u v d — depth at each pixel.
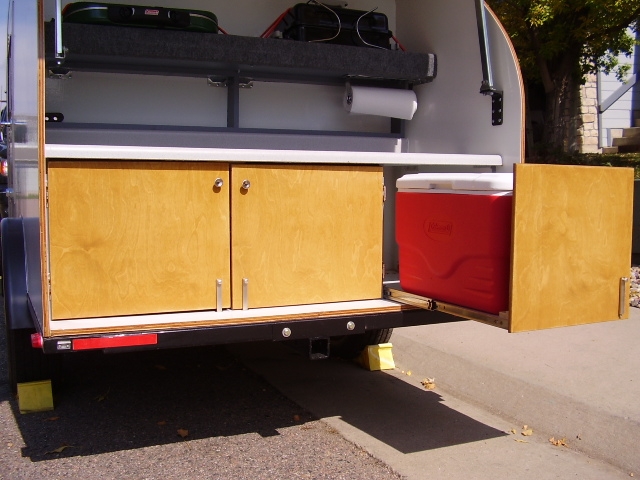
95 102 4.58
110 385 4.32
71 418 3.76
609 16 7.83
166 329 2.97
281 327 3.17
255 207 3.24
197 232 3.14
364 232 3.48
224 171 3.16
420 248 3.48
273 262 3.29
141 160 3.02
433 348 4.84
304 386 4.32
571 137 10.20
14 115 4.38
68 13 4.15
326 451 3.35
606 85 10.89
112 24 4.17
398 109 4.84
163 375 4.52
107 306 3.03
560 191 2.97
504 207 2.96
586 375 4.18
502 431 3.63
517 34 8.23
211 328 3.04
